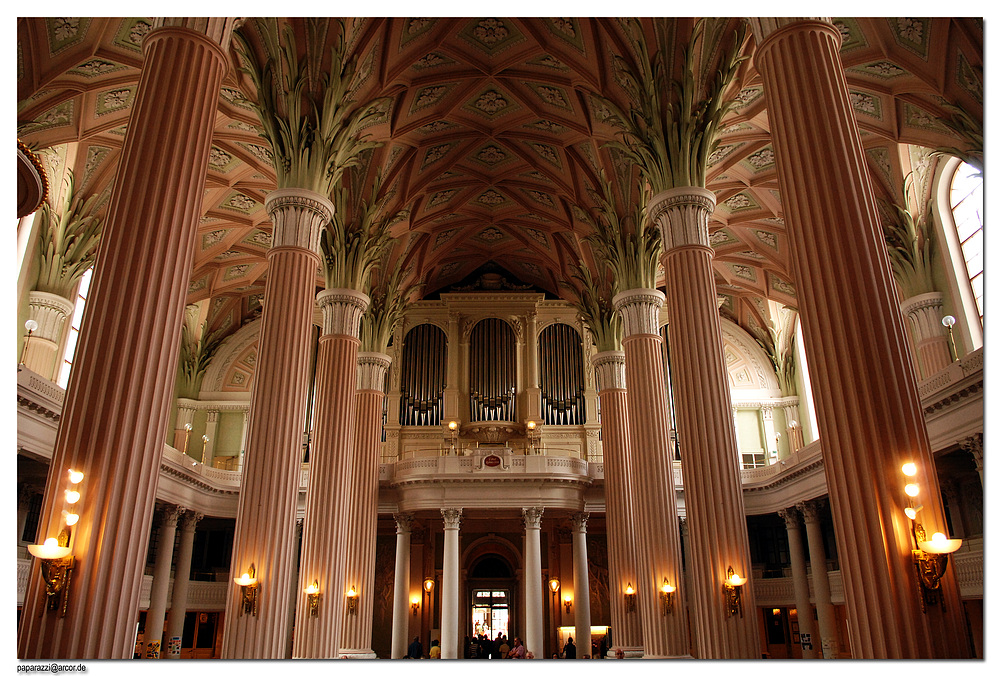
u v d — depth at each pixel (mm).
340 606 17531
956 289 18828
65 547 7004
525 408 29438
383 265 25250
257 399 13414
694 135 15328
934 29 15242
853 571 7422
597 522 30203
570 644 24344
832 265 8211
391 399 29812
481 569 31312
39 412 15672
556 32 17953
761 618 27828
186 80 8953
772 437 29031
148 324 8031
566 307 31297
